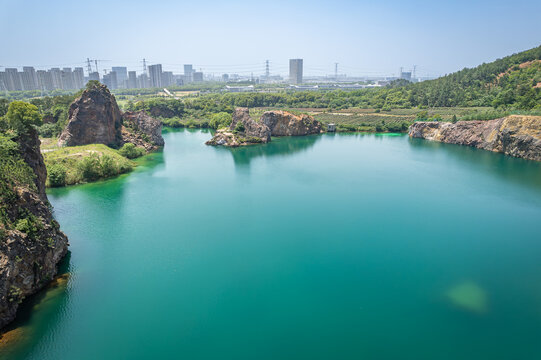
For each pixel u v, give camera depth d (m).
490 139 125.94
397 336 37.66
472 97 189.75
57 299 41.69
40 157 59.34
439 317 40.62
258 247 56.19
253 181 91.12
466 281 47.53
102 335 36.97
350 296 44.25
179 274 48.41
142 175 94.31
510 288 46.09
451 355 35.16
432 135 153.12
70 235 58.38
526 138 110.94
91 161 87.75
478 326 39.28
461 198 78.50
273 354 35.03
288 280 47.53
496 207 73.38
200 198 77.81
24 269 39.53
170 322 39.22
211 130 179.00
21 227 40.22
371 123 180.62
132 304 41.91
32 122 83.88
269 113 164.00
